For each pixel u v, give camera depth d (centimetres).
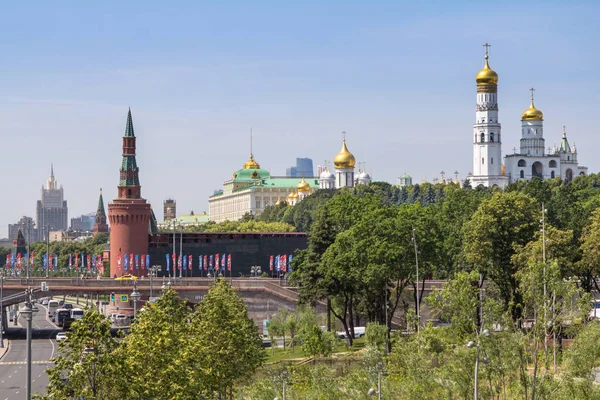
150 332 13775
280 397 17638
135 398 12925
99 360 12494
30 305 13950
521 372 14450
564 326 16525
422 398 15662
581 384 14575
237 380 18488
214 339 17038
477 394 13950
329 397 17362
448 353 15350
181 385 13612
